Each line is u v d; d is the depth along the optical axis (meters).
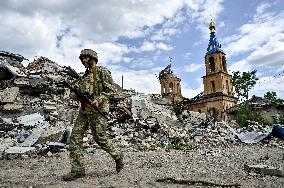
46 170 4.79
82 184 3.36
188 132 17.38
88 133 11.41
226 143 13.88
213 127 18.97
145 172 4.45
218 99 43.53
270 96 55.53
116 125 15.27
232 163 5.93
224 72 45.81
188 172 4.61
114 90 3.99
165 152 8.81
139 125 15.13
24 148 7.63
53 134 9.87
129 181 3.61
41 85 17.02
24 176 4.12
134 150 9.27
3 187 3.21
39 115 14.04
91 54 3.91
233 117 41.41
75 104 17.16
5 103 14.56
